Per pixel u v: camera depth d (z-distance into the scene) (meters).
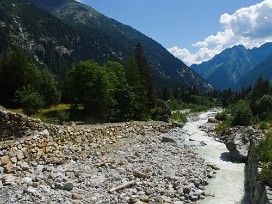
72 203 14.84
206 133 43.47
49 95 57.75
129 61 57.81
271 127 33.44
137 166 22.67
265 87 70.62
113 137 33.91
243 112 42.25
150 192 17.30
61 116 38.44
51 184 16.94
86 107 44.00
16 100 47.59
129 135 36.78
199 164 24.38
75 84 43.78
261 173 14.90
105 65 53.47
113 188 17.25
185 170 22.09
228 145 28.56
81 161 22.73
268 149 19.03
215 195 17.78
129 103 49.69
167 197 16.80
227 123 45.72
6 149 19.28
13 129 24.98
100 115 44.00
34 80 57.34
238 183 20.02
